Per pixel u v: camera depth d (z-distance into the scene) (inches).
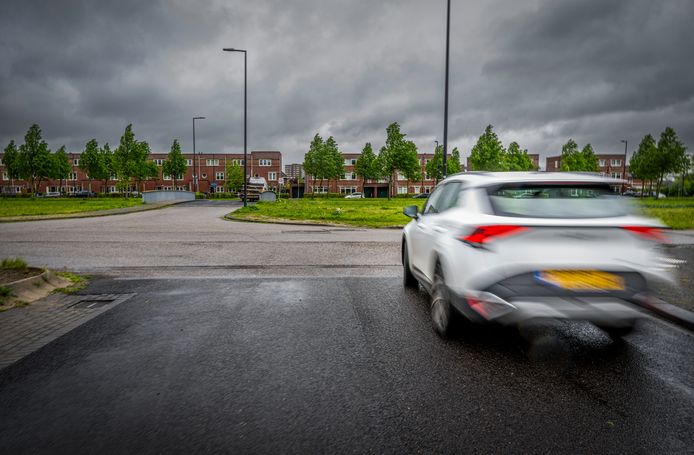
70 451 86.9
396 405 107.4
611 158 3833.7
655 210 863.7
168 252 386.3
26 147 1784.0
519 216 131.6
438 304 161.0
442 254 153.6
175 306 202.5
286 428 96.5
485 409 105.3
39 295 221.8
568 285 125.6
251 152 3422.7
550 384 119.3
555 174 150.9
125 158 1948.8
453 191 177.0
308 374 125.9
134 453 86.6
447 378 123.2
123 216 906.1
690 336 158.9
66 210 1049.5
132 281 260.8
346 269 303.7
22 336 159.2
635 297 126.8
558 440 91.9
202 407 106.0
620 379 122.4
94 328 169.0
